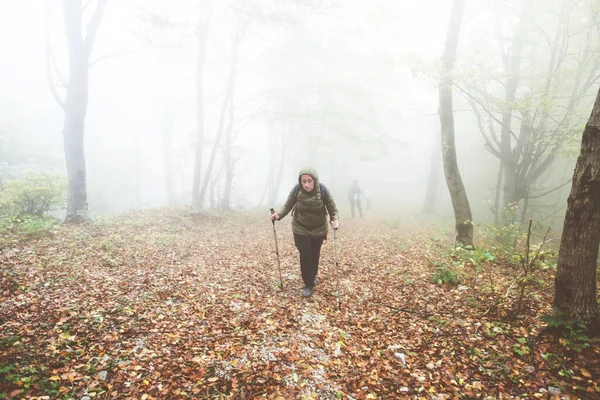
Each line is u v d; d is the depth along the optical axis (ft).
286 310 14.85
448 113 28.30
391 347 12.07
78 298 14.21
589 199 10.71
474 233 37.68
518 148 34.73
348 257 24.58
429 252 25.85
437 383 10.26
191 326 13.00
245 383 10.05
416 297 16.39
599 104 10.34
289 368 10.85
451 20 28.76
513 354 11.24
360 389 10.09
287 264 22.61
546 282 17.80
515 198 35.35
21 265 16.89
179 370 10.36
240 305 15.15
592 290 11.12
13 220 25.44
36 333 11.18
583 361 10.39
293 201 16.35
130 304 14.28
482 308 14.55
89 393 9.08
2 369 8.96
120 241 25.21
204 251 25.72
